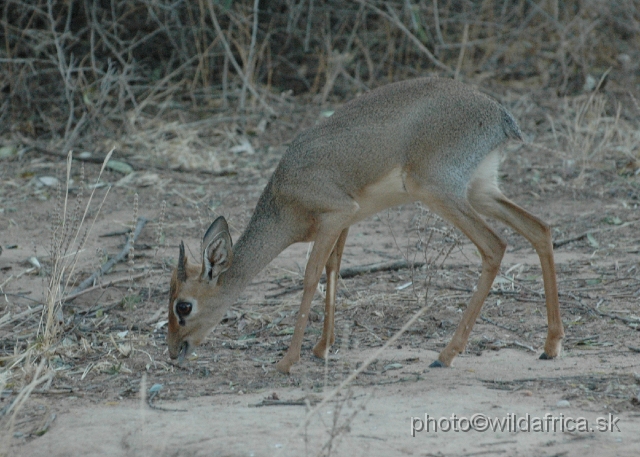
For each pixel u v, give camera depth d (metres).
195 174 17.66
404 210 15.45
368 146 9.25
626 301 10.98
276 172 9.65
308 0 22.59
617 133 18.50
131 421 7.66
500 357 9.40
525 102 20.64
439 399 7.95
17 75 19.98
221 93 21.52
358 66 21.92
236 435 7.14
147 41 21.89
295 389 8.59
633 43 21.89
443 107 9.24
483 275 9.19
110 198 16.28
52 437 7.41
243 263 9.59
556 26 22.05
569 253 13.09
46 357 9.56
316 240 9.39
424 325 10.55
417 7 21.22
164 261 12.52
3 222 15.01
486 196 9.59
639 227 13.99
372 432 7.14
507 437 7.00
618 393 7.99
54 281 10.45
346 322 10.73
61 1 20.98
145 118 20.16
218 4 20.98
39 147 18.50
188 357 9.77
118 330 10.66
